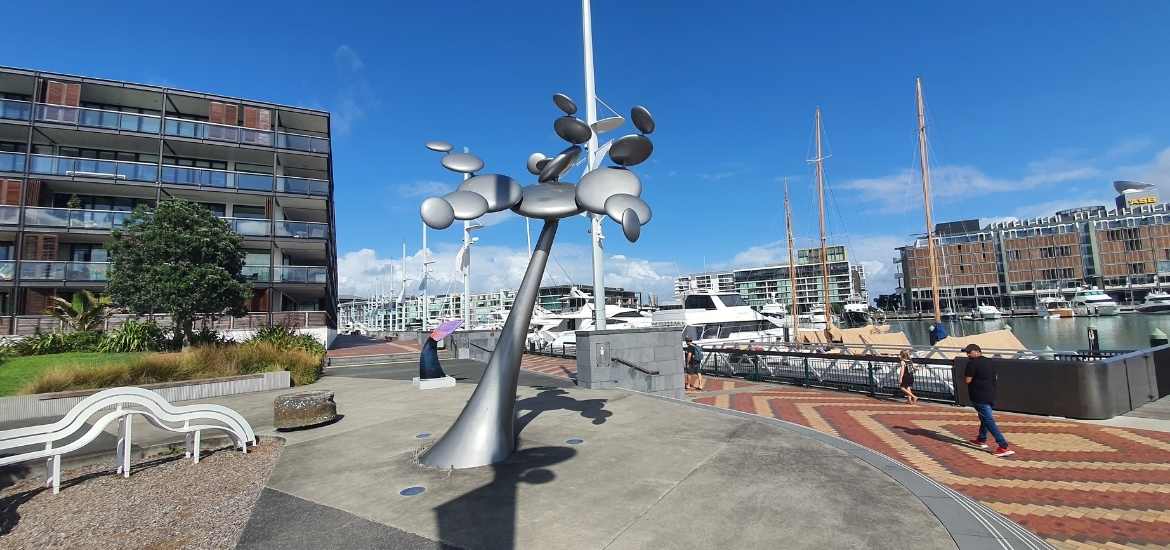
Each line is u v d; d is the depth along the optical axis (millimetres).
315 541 4008
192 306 16953
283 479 5586
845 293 126688
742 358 15797
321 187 31391
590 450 6305
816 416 9172
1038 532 4199
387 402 10438
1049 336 54906
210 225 18250
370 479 5473
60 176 25594
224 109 29906
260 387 12930
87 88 27500
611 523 4215
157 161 29594
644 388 11734
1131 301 105688
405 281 72000
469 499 4797
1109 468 5832
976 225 138000
